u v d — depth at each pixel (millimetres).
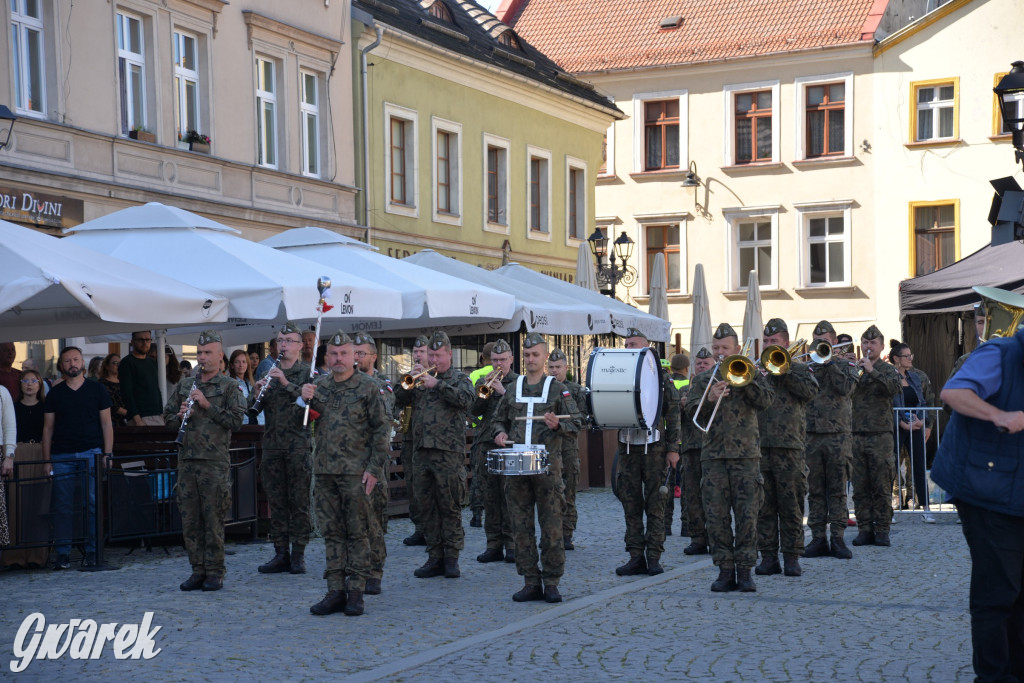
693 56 41906
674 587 10234
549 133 33250
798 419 10867
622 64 42781
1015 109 14305
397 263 16594
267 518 13617
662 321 22281
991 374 6145
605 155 43188
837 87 40500
